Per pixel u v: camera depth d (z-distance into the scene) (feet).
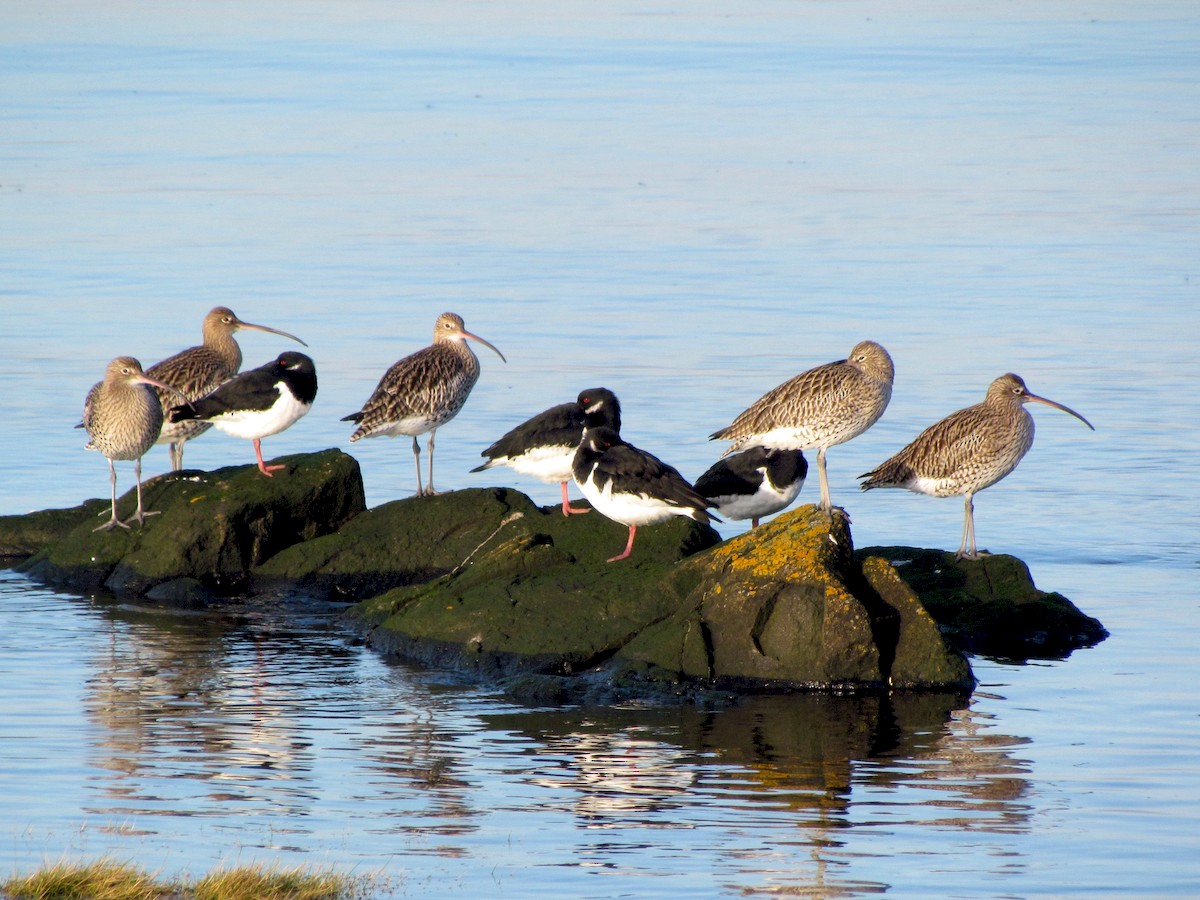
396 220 141.59
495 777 42.29
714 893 35.09
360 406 87.97
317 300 112.47
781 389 61.36
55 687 49.60
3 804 39.68
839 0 326.44
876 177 163.12
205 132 186.29
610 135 186.19
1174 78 227.40
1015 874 36.17
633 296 114.42
